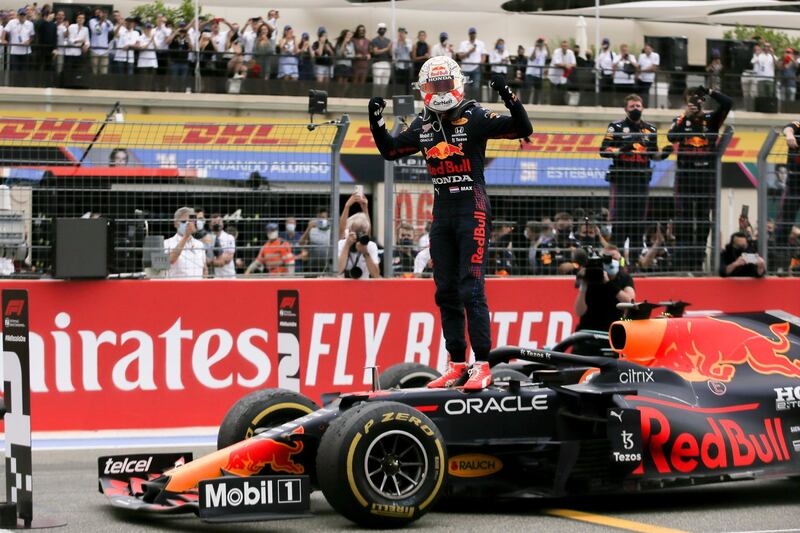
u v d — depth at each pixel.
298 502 10.40
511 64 41.03
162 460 12.12
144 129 18.83
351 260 18.67
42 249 17.50
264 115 39.53
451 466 11.40
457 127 11.71
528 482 11.77
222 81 39.09
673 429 11.83
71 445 16.33
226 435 11.78
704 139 19.25
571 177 18.83
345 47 40.59
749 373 12.68
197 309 17.70
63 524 10.99
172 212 17.86
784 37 50.94
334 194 18.31
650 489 11.66
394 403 10.70
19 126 17.39
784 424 12.46
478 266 11.75
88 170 17.59
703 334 12.84
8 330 10.55
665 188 19.20
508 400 11.56
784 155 19.69
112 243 17.47
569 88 41.91
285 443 11.06
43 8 38.00
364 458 10.40
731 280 19.52
